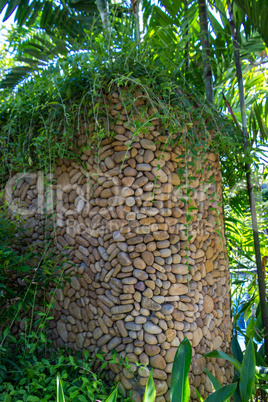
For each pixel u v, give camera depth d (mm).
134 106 2006
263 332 2395
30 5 3373
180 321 1980
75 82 2121
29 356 1879
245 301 2869
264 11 2434
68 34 3596
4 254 1875
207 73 2605
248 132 2730
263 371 2164
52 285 2248
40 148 2309
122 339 1955
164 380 1880
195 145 2092
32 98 2307
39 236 2379
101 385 1864
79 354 2023
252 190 2486
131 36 2297
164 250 2012
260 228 2955
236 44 2592
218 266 2293
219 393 1517
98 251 2088
